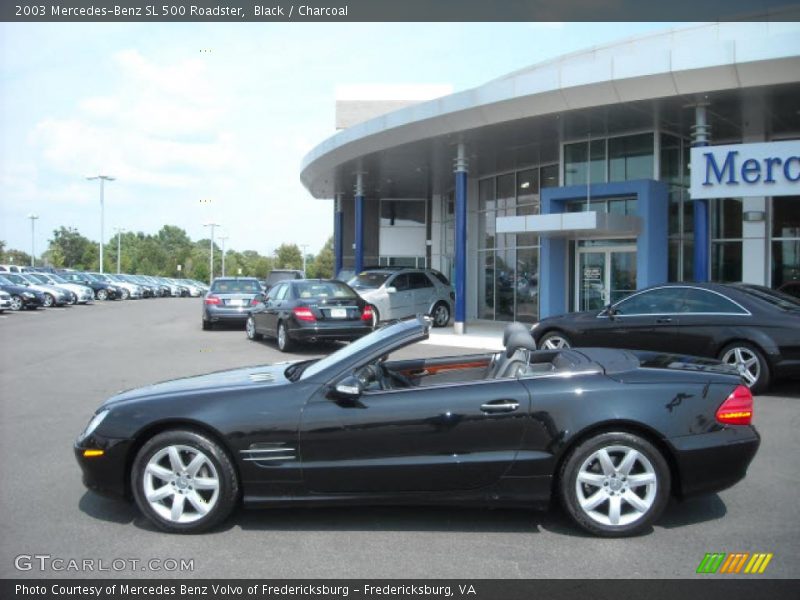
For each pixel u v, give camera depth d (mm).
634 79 13891
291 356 13477
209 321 19406
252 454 4422
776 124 16250
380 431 4398
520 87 15344
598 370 4602
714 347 8992
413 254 30781
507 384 4480
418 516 4766
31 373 11219
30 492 5289
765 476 5617
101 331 19266
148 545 4285
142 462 4461
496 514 4797
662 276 16516
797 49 12352
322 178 25500
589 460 4348
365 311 13836
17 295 28828
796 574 3824
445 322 20688
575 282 18328
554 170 20828
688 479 4324
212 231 52062
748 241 16578
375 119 18922
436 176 24547
